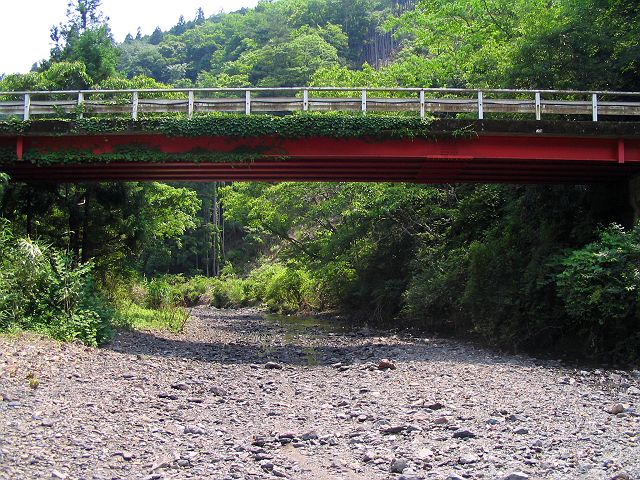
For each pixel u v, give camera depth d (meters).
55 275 16.55
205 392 11.64
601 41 20.86
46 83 29.38
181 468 7.20
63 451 7.38
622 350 15.70
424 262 25.53
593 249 16.42
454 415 9.77
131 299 30.88
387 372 14.17
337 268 32.22
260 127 18.05
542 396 11.23
